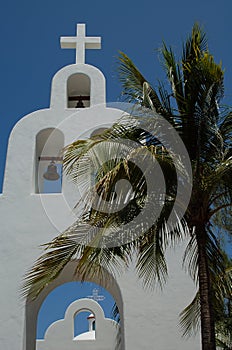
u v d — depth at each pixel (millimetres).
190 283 10945
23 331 10469
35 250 11188
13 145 12523
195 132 8680
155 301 10758
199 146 8297
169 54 9078
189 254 11203
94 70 13828
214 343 7512
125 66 9312
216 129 8172
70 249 8031
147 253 8602
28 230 11398
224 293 9625
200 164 8508
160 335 10453
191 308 10359
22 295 10758
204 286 7879
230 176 8242
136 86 9211
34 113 13016
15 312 10625
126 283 10922
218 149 8258
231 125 8695
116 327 19938
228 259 9922
